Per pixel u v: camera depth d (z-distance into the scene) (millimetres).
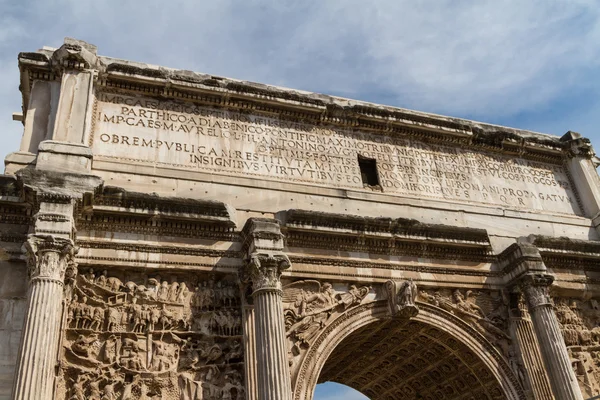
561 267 18891
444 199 18922
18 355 11141
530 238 18375
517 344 16844
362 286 16125
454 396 18609
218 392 13297
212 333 13945
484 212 19062
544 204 20688
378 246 16594
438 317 16484
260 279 14031
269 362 13039
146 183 15102
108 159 15195
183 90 17016
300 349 14477
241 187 16047
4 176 13305
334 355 17500
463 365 17234
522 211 19828
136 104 16562
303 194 16719
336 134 18750
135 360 12977
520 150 21422
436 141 20188
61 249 12344
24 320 11531
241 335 14070
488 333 16906
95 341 13008
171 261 14250
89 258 13625
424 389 19594
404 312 15727
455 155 20281
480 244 17594
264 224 14586
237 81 17844
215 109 17469
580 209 21328
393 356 18625
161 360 13211
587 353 17875
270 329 13430
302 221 15664
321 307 15250
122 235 14117
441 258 17375
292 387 13898
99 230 13992
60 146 13992
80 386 12375
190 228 14703
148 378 12938
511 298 17531
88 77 15727
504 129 21547
